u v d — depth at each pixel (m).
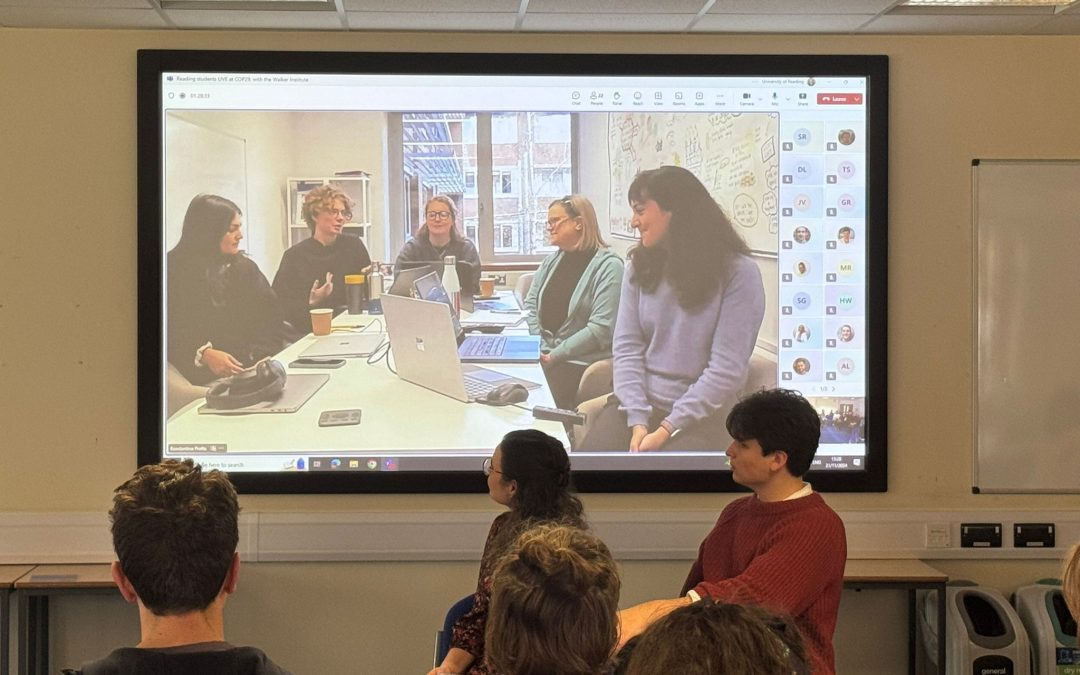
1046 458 3.77
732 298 3.69
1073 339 3.77
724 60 3.66
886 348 3.71
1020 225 3.76
